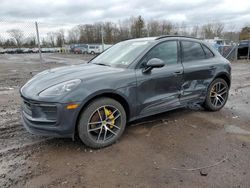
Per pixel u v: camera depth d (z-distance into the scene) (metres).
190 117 4.22
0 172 2.50
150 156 2.84
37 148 3.04
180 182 2.33
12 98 5.75
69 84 2.82
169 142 3.22
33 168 2.58
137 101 3.29
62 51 44.94
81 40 47.28
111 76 3.07
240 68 12.86
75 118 2.76
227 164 2.66
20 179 2.39
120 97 3.15
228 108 4.85
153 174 2.47
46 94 2.74
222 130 3.65
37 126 2.79
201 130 3.64
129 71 3.24
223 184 2.30
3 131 3.58
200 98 4.24
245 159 2.77
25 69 13.48
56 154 2.89
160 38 3.77
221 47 18.05
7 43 35.75
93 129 2.98
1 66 15.77
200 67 4.06
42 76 3.35
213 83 4.41
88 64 3.94
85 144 2.97
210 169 2.56
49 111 2.73
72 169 2.56
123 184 2.31
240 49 18.61
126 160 2.75
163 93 3.60
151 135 3.44
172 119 4.10
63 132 2.74
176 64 3.78
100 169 2.56
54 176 2.44
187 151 2.97
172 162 2.70
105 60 3.93
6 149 3.01
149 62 3.23
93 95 2.84
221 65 4.45
